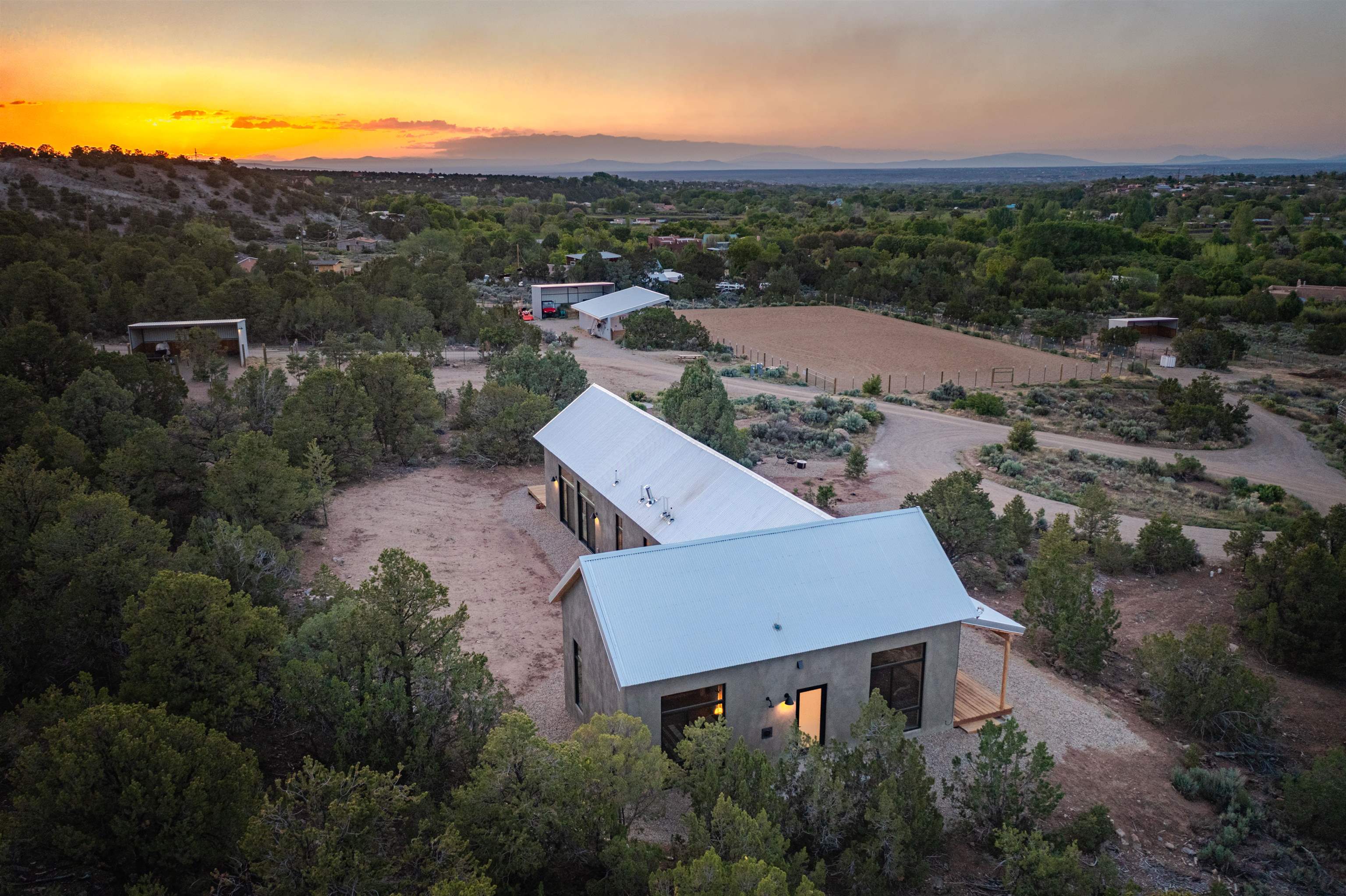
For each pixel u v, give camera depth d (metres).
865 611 19.94
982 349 84.88
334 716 16.50
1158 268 139.12
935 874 16.17
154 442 31.53
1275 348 88.94
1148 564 32.09
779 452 46.44
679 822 17.38
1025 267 130.00
